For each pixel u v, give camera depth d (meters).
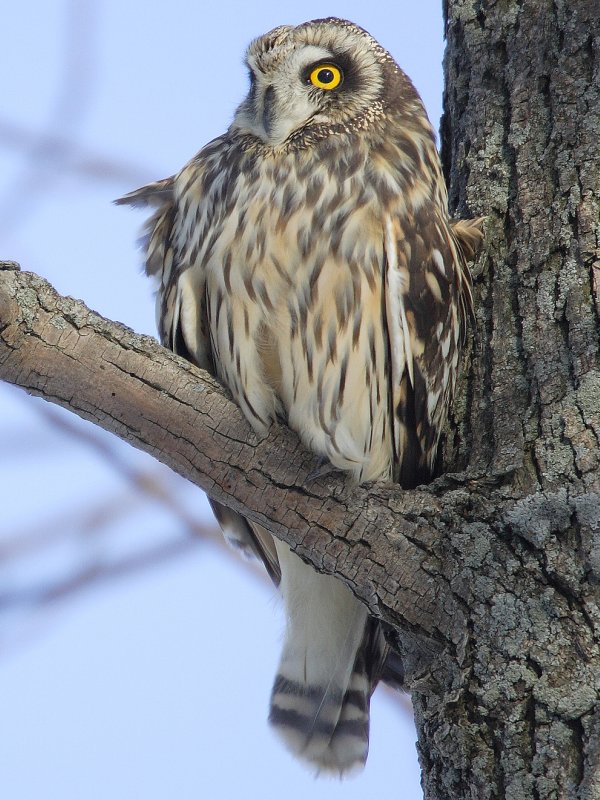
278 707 8.01
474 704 5.59
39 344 5.77
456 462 7.01
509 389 6.46
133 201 8.12
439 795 5.82
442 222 7.36
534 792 5.30
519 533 5.70
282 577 8.01
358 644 7.91
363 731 7.89
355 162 7.53
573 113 6.96
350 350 7.32
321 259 7.27
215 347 7.52
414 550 5.85
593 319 6.29
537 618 5.53
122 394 5.90
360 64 8.11
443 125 8.32
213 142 8.11
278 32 8.59
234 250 7.35
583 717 5.31
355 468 6.29
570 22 7.19
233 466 6.06
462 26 7.88
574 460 5.86
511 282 6.82
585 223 6.59
